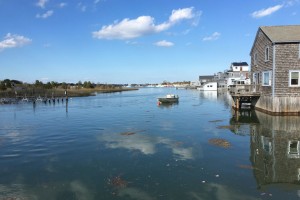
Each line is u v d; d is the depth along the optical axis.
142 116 36.09
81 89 126.94
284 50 30.92
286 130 23.58
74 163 15.31
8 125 29.66
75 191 11.55
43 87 100.00
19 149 18.66
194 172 13.49
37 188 11.92
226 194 10.95
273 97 31.22
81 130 25.80
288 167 14.06
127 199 10.72
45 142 20.75
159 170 13.86
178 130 24.91
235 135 22.16
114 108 48.62
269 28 35.75
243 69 107.19
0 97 75.94
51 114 40.22
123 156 16.48
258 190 11.27
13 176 13.40
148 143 19.77
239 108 40.88
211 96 80.75
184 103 56.94
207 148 18.02
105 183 12.34
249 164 14.60
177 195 10.97
